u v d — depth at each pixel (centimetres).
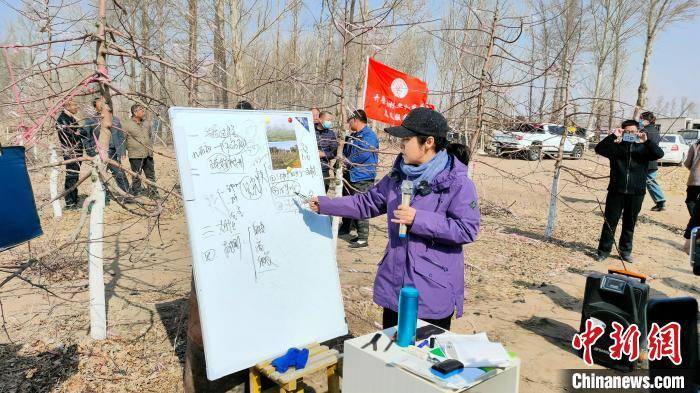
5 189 215
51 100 338
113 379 320
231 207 259
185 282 502
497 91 522
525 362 367
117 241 642
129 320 405
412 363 208
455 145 272
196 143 251
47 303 436
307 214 294
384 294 264
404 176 266
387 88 531
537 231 802
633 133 576
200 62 416
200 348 275
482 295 503
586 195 1194
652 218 938
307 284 287
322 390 320
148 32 419
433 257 251
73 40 307
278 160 284
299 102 477
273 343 268
